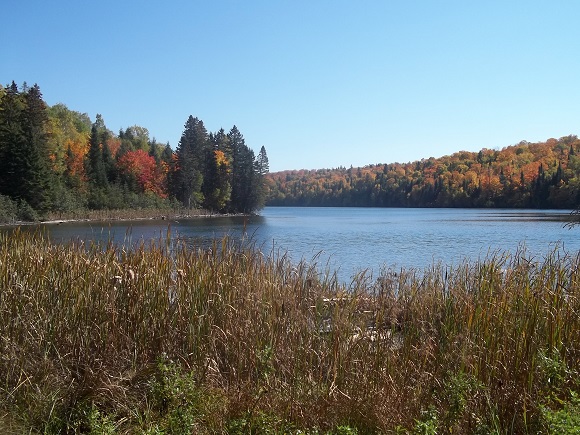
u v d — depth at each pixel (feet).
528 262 20.02
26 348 18.43
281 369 17.97
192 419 14.65
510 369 15.56
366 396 15.69
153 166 270.87
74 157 237.04
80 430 15.97
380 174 509.35
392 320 20.85
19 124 176.96
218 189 272.72
